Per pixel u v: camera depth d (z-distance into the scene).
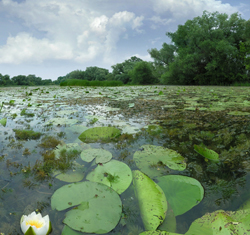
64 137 1.66
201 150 1.31
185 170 1.11
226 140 1.58
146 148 1.38
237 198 0.85
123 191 0.90
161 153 1.30
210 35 16.42
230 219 0.68
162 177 1.01
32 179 1.01
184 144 1.51
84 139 1.61
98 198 0.84
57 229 0.69
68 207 0.79
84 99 4.51
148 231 0.66
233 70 15.69
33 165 1.15
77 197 0.84
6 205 0.82
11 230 0.70
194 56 16.42
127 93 6.43
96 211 0.77
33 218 0.68
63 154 1.30
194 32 16.30
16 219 0.75
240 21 15.94
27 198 0.87
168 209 0.79
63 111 2.76
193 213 0.77
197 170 1.11
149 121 2.25
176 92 6.75
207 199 0.85
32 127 1.95
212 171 1.10
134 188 0.92
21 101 4.11
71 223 0.71
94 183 0.94
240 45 14.80
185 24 17.95
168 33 20.19
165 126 2.03
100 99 4.50
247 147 1.41
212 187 0.94
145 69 26.02
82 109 3.04
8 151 1.35
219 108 3.07
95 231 0.68
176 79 19.31
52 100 4.30
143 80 26.31
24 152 1.34
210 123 2.14
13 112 2.72
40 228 0.65
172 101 4.07
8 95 5.84
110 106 3.38
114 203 0.81
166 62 25.58
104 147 1.45
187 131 1.84
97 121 2.22
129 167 1.13
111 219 0.73
